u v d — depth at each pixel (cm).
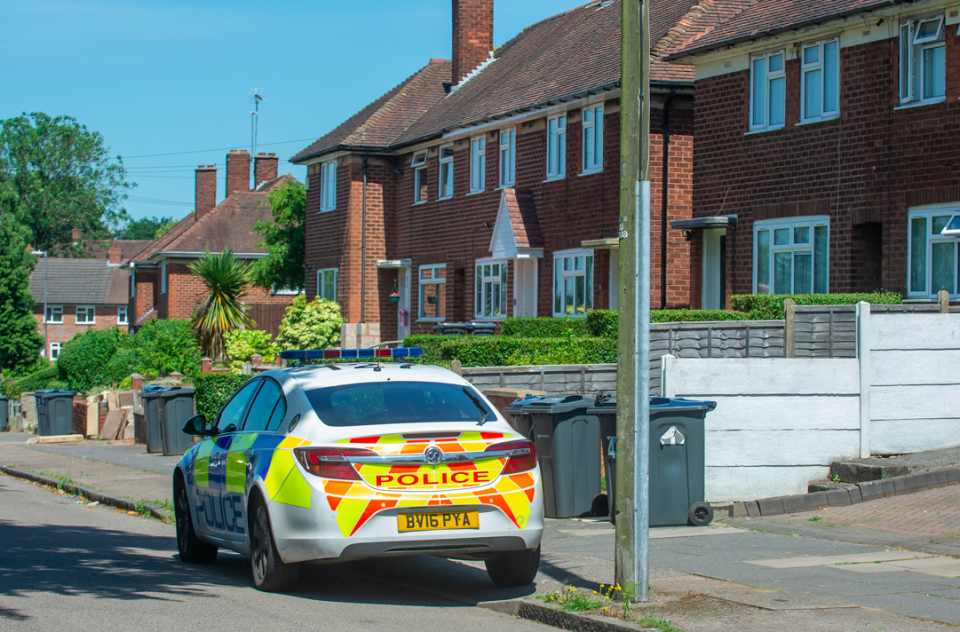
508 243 2630
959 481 1116
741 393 1155
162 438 2039
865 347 1198
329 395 784
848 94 1878
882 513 1024
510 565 785
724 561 835
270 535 759
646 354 700
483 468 743
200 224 5281
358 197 3403
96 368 3594
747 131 2089
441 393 808
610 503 1063
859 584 736
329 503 714
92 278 8281
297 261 4072
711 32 2228
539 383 1559
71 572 893
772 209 2031
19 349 5606
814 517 1042
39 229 8812
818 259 1941
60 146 8906
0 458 2111
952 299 1688
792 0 2100
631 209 700
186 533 962
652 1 2791
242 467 809
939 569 789
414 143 3216
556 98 2478
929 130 1734
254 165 6116
